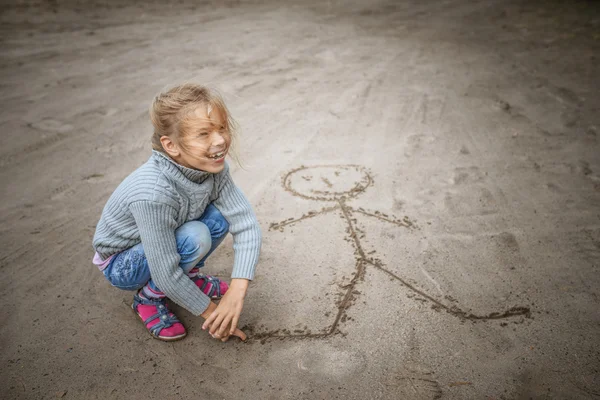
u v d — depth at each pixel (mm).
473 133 3973
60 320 2162
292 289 2311
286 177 3326
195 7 9391
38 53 6148
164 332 2035
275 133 4020
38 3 9133
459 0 10117
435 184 3209
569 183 3180
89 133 4035
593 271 2369
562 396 1751
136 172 1820
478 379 1825
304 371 1880
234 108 4531
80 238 2738
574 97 4676
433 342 1992
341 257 2521
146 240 1769
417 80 5281
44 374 1892
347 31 7559
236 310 1877
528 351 1937
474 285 2303
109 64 5766
